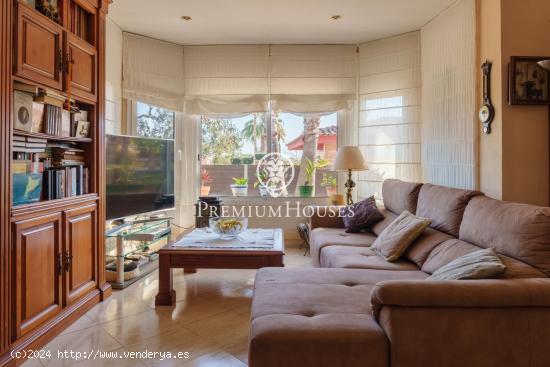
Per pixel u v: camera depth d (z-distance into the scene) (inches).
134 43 164.7
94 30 106.1
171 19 149.9
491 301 53.8
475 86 120.4
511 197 108.8
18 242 74.7
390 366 54.1
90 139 105.6
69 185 95.5
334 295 70.4
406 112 164.7
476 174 121.0
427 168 154.9
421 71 160.4
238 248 106.4
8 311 71.6
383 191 145.6
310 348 53.3
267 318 59.2
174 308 103.4
